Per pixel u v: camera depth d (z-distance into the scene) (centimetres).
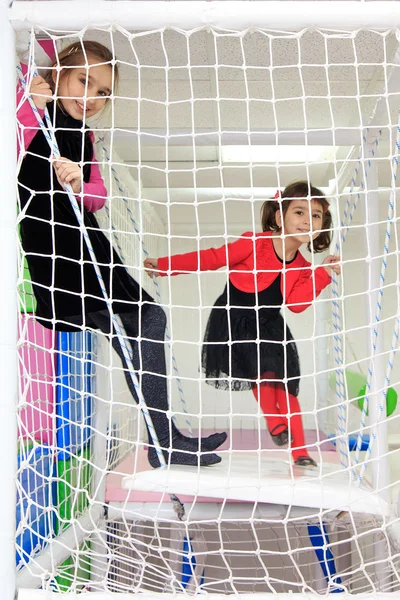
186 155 266
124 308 138
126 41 183
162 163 277
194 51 191
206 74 206
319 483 128
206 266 180
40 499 152
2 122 103
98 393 195
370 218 178
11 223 103
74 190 121
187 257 178
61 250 135
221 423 345
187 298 362
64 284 135
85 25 105
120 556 122
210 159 273
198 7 104
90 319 146
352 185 186
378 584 157
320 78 210
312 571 200
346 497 119
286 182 300
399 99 152
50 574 107
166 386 142
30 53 106
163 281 361
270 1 104
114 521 175
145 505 177
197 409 349
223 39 183
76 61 130
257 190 310
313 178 298
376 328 154
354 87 215
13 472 101
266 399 173
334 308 201
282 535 227
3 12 103
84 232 112
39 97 111
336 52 193
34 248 134
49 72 134
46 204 133
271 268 182
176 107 229
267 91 219
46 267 135
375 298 178
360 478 144
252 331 178
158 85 213
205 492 118
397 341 133
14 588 100
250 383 176
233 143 178
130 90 216
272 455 191
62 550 139
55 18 104
